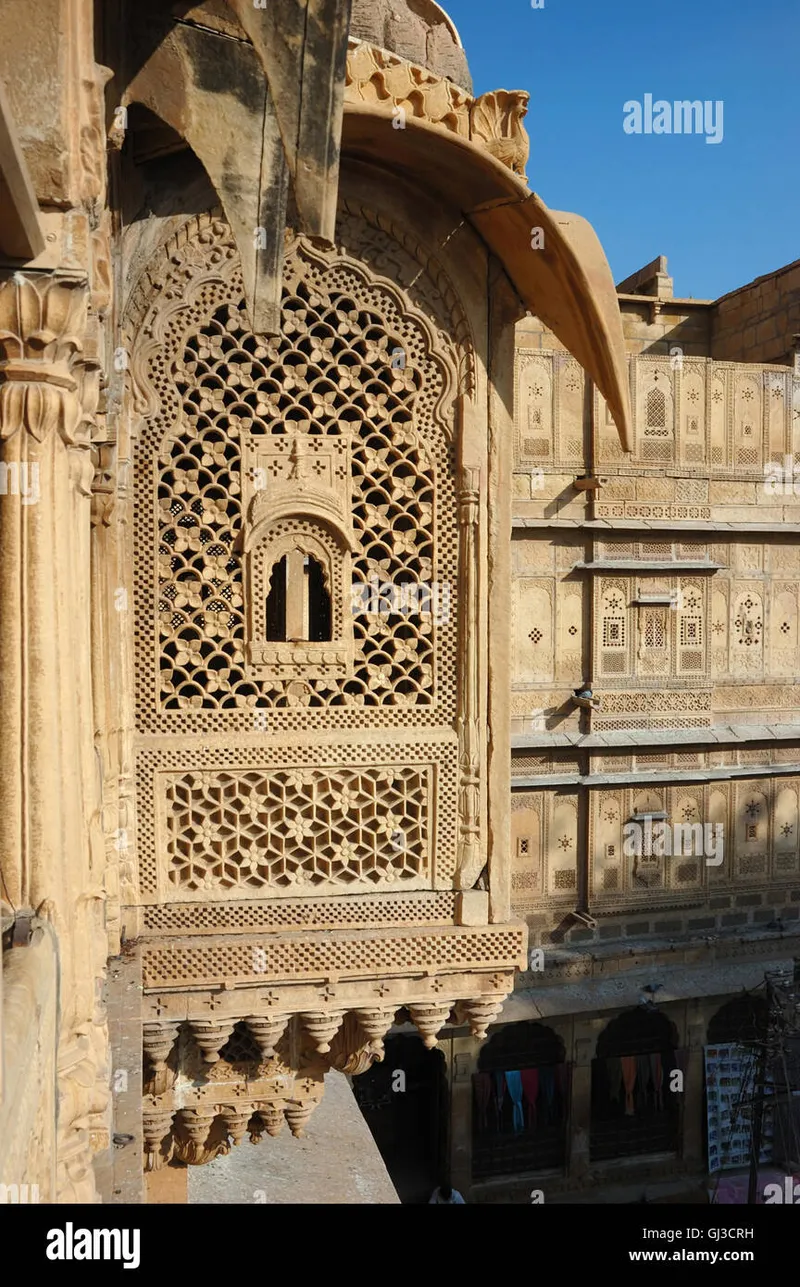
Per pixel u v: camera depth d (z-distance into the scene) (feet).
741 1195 41.68
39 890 6.48
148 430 10.97
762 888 44.37
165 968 11.07
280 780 11.45
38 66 6.02
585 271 10.90
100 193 6.86
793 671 44.70
